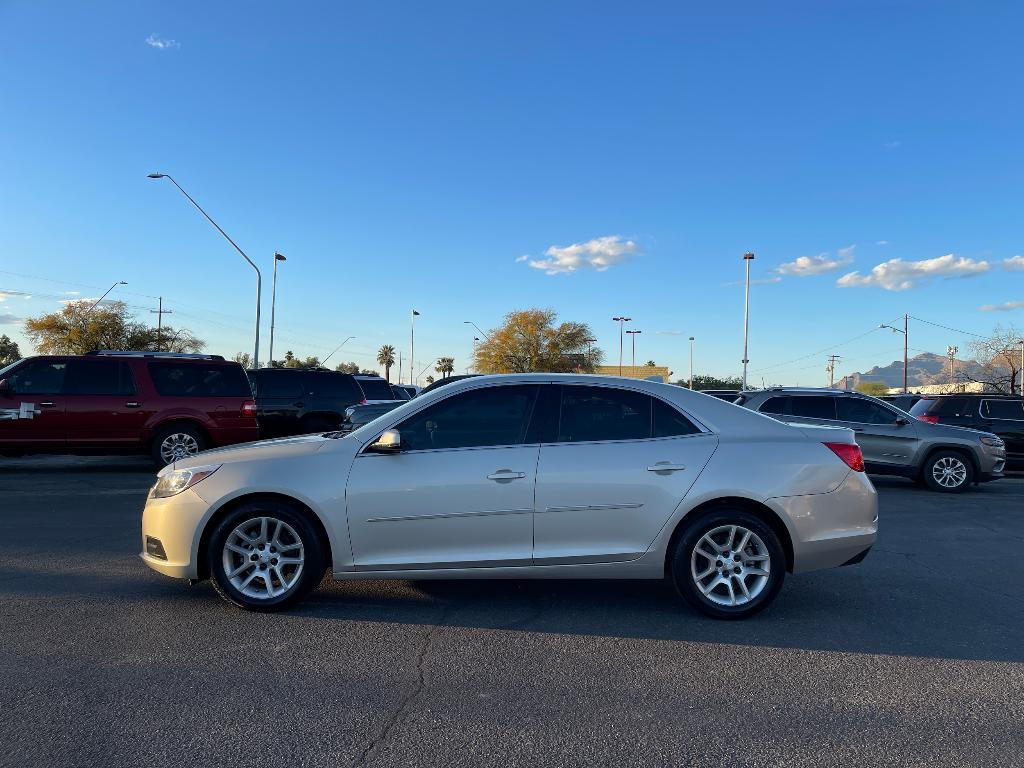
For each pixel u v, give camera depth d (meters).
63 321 52.16
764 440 5.14
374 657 4.31
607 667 4.21
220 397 12.54
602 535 4.99
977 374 51.81
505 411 5.16
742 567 5.07
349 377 16.30
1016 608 5.49
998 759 3.22
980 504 11.27
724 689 3.93
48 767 3.05
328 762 3.12
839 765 3.16
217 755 3.17
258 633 4.68
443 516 4.94
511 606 5.35
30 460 15.20
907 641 4.72
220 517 5.02
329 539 4.95
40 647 4.39
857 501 5.13
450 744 3.29
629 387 5.24
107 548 6.95
